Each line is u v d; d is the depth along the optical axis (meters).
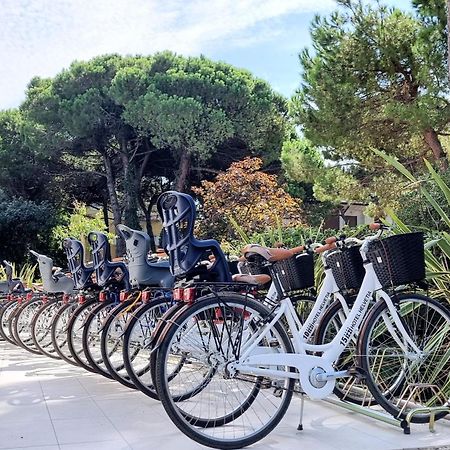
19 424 3.77
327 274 3.99
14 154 20.86
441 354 3.78
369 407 3.84
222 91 18.55
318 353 3.58
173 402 3.21
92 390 4.83
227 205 14.07
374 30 10.20
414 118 9.55
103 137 19.53
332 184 11.98
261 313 3.42
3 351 7.38
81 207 21.19
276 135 19.33
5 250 20.33
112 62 20.02
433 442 3.32
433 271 3.93
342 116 10.64
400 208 5.68
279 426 3.65
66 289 6.55
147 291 4.50
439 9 9.20
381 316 3.59
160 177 21.67
